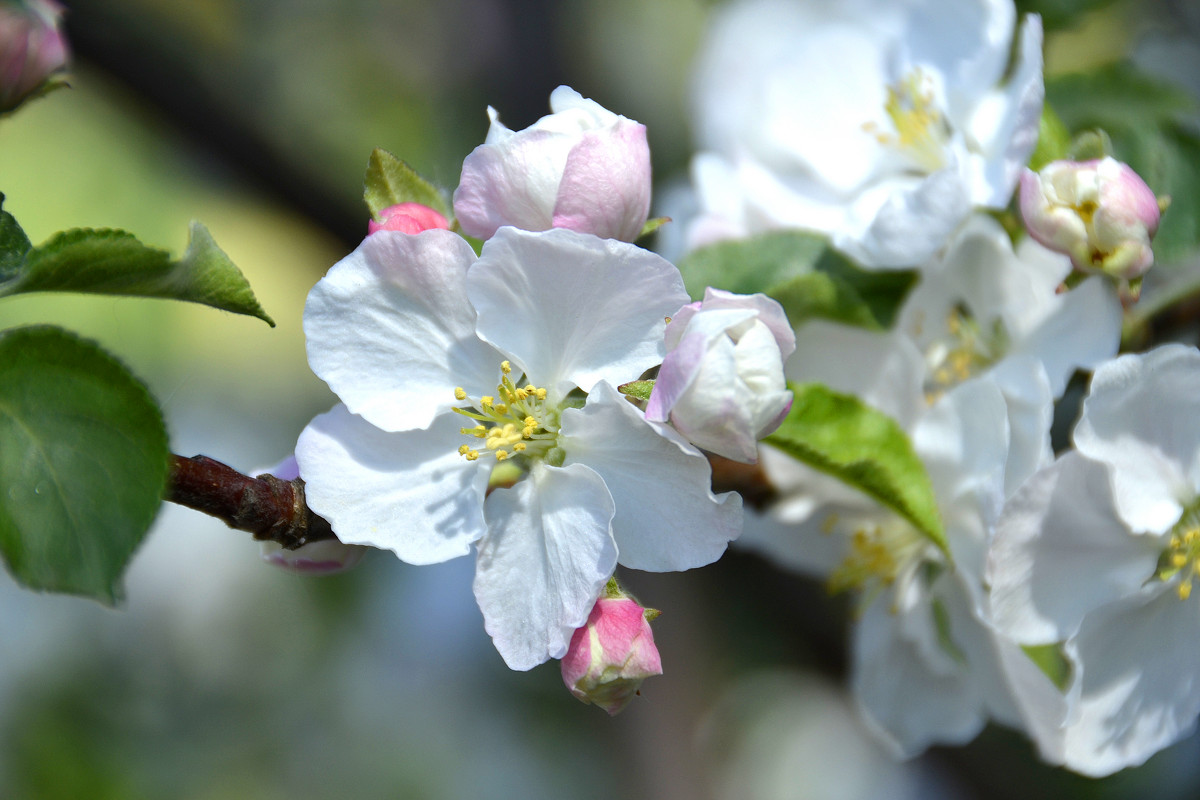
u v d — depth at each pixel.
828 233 0.41
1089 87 0.43
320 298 0.36
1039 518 0.38
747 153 0.42
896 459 0.39
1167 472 0.38
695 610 0.55
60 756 0.59
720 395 0.35
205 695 0.67
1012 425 0.39
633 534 0.36
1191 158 0.42
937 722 0.42
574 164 0.36
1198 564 0.38
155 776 0.63
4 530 0.34
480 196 0.37
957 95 0.40
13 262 0.36
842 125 0.42
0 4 0.37
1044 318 0.39
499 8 0.60
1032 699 0.39
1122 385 0.37
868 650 0.42
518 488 0.37
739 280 0.40
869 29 0.42
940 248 0.39
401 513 0.36
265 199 0.57
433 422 0.37
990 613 0.38
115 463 0.34
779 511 0.41
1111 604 0.38
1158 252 0.41
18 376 0.34
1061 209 0.38
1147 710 0.39
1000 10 0.40
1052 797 0.50
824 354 0.40
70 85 0.37
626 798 0.53
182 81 0.53
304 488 0.36
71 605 0.65
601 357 0.37
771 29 0.51
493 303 0.36
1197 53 0.47
